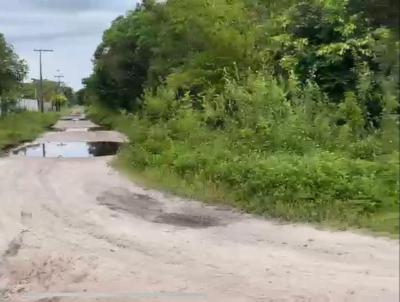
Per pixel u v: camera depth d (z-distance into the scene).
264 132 12.47
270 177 9.95
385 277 5.87
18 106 57.25
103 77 51.81
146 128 17.95
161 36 28.11
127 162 16.50
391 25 9.86
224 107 15.80
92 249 7.96
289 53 15.54
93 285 6.46
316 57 14.09
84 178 14.73
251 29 18.69
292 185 9.55
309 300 5.42
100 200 11.61
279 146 11.88
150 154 15.63
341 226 8.01
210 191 10.99
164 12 29.92
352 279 5.89
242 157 11.70
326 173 9.48
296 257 6.83
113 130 40.34
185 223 9.19
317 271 6.24
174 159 13.97
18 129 36.12
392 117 9.96
